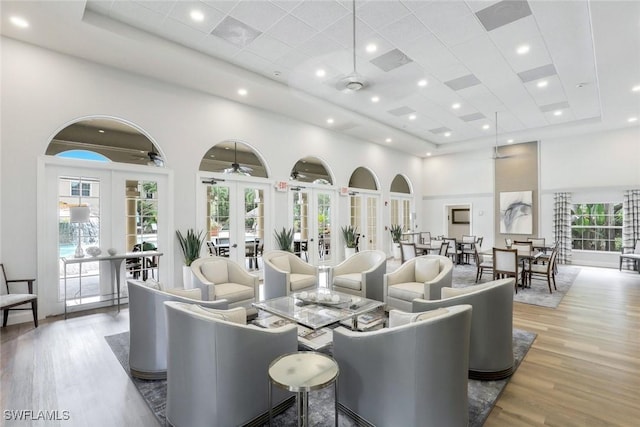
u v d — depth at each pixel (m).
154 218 5.05
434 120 7.65
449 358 1.79
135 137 7.71
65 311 4.06
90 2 3.46
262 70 5.09
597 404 2.23
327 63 4.81
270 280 4.54
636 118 6.99
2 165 3.80
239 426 1.91
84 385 2.48
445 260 4.21
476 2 3.47
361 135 8.45
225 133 5.84
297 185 7.11
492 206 9.91
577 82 5.51
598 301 4.88
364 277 4.42
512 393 2.38
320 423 2.04
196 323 1.86
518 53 4.55
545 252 7.52
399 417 1.81
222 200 5.94
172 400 1.99
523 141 9.22
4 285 3.78
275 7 3.54
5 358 2.94
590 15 3.41
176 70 4.73
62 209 4.27
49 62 4.11
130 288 2.65
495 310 2.56
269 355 2.06
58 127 4.16
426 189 11.42
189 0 3.43
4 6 3.27
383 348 1.87
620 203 7.89
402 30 3.98
